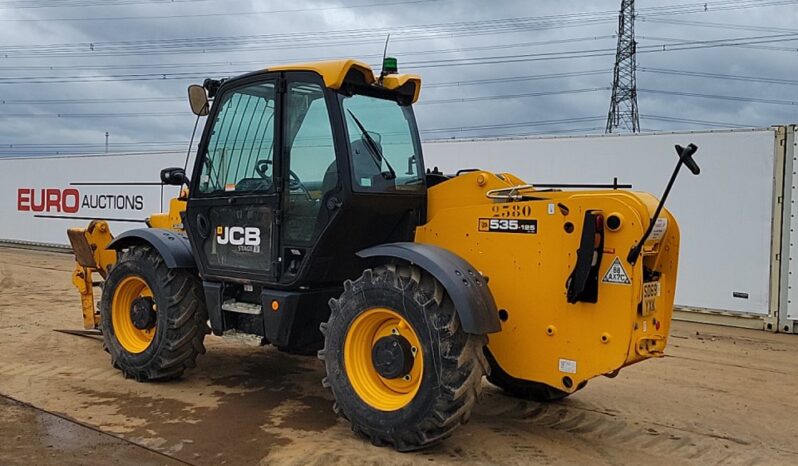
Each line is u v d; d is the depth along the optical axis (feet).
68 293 34.63
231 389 17.63
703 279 30.04
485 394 17.60
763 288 28.60
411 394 13.00
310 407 16.15
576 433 14.76
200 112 17.13
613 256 12.26
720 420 15.92
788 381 19.71
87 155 55.88
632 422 15.58
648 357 12.59
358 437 13.94
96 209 55.47
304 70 14.82
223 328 16.47
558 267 12.88
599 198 12.46
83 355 20.75
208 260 16.79
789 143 27.91
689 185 30.22
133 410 15.70
